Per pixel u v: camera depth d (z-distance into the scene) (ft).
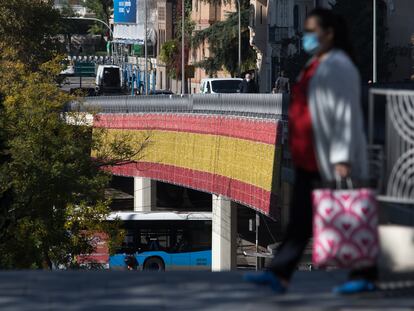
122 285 66.23
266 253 375.25
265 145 306.55
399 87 201.26
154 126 405.80
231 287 64.49
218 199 389.39
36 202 267.59
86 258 292.81
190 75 613.52
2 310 59.67
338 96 57.67
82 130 323.37
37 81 342.44
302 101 59.36
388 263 61.00
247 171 324.60
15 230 258.16
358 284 61.00
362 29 404.77
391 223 66.90
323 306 59.16
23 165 267.18
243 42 645.92
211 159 359.25
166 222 410.11
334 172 58.70
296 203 60.49
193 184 378.32
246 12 641.40
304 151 59.41
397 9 411.34
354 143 58.08
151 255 410.11
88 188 281.54
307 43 59.93
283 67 486.79
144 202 480.64
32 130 285.02
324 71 58.03
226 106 341.62
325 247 58.13
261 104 310.04
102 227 290.56
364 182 59.21
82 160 289.53
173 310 58.90
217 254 391.45
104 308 59.72
